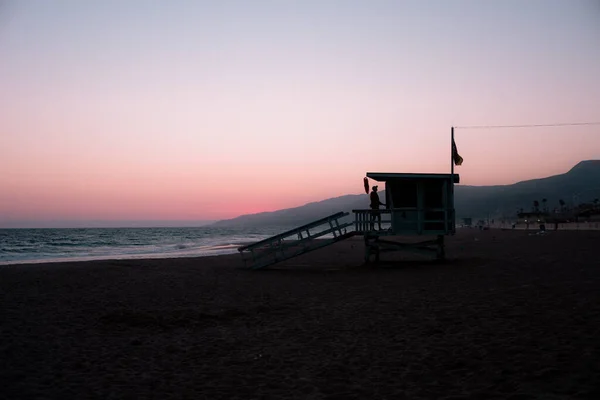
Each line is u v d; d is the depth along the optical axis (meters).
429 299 12.93
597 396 5.53
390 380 6.76
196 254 42.59
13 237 99.88
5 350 8.91
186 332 10.45
